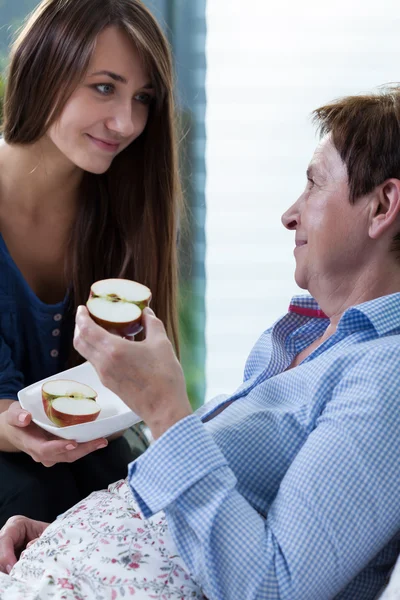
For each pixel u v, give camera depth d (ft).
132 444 6.11
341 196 3.77
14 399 6.00
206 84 11.76
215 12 11.64
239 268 12.01
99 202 6.26
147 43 5.46
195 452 3.27
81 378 4.86
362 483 3.13
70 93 5.42
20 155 5.94
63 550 3.70
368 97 3.83
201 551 3.21
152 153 6.08
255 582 3.10
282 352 4.32
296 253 4.02
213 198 11.94
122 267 6.33
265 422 3.63
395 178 3.63
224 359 12.08
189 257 11.94
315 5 11.53
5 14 11.02
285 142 11.80
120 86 5.48
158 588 3.50
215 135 11.84
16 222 6.17
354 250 3.79
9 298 6.10
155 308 6.44
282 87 11.71
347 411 3.25
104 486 5.88
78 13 5.33
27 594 3.54
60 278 6.48
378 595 3.38
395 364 3.30
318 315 4.45
